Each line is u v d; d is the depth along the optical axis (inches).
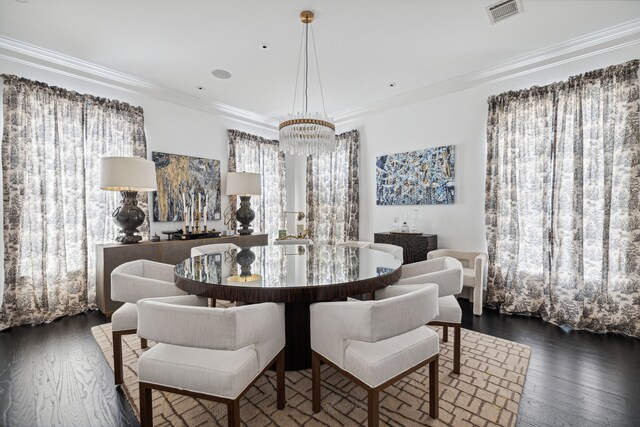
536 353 94.5
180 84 159.3
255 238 185.2
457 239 155.9
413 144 172.4
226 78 151.9
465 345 99.3
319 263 93.7
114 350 76.2
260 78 152.0
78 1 94.6
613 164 111.0
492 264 138.7
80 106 133.1
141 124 151.8
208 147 186.5
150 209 159.9
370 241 193.2
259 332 57.7
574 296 115.8
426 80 154.7
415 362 60.7
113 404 70.5
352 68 141.5
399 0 95.6
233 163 195.8
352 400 70.9
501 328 114.7
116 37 115.6
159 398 71.8
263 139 216.2
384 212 186.2
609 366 86.7
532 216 129.6
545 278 124.1
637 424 63.7
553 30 112.3
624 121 108.0
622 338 105.6
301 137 111.7
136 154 149.6
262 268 86.5
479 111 148.2
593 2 96.6
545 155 125.5
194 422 63.8
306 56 129.6
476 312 127.6
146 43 119.9
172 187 167.9
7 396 73.3
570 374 82.4
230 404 51.7
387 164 183.0
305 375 81.8
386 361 55.9
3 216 115.3
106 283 125.2
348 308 57.4
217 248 131.0
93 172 137.7
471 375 81.0
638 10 100.5
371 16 103.6
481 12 101.7
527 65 131.6
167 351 58.2
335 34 114.2
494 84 143.0
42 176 121.8
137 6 97.4
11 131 115.3
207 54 128.6
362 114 195.5
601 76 112.3
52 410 68.5
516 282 132.0
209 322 51.8
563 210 121.0
